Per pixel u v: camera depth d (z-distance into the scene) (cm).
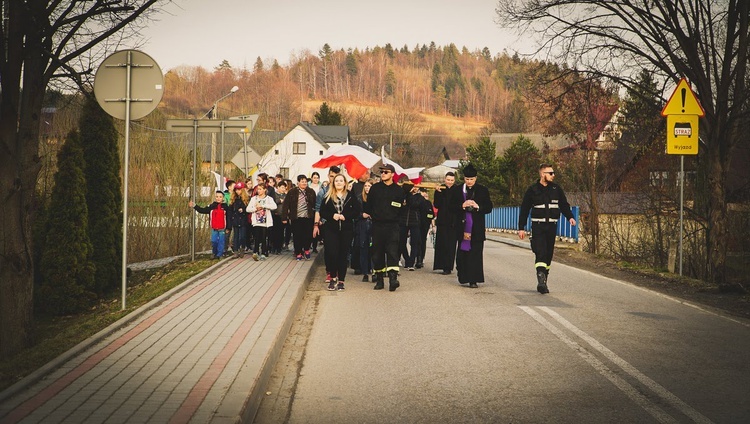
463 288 1283
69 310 1238
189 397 534
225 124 1761
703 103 1764
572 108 2186
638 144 2447
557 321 938
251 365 635
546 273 1227
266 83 13925
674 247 1611
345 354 752
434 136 12469
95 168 1403
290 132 7906
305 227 1669
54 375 599
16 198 926
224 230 1730
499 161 5562
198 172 2439
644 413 548
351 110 14650
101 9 1002
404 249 1652
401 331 873
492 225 4681
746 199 1992
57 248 1242
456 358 731
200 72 13562
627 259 2334
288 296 1061
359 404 573
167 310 938
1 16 897
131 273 1606
